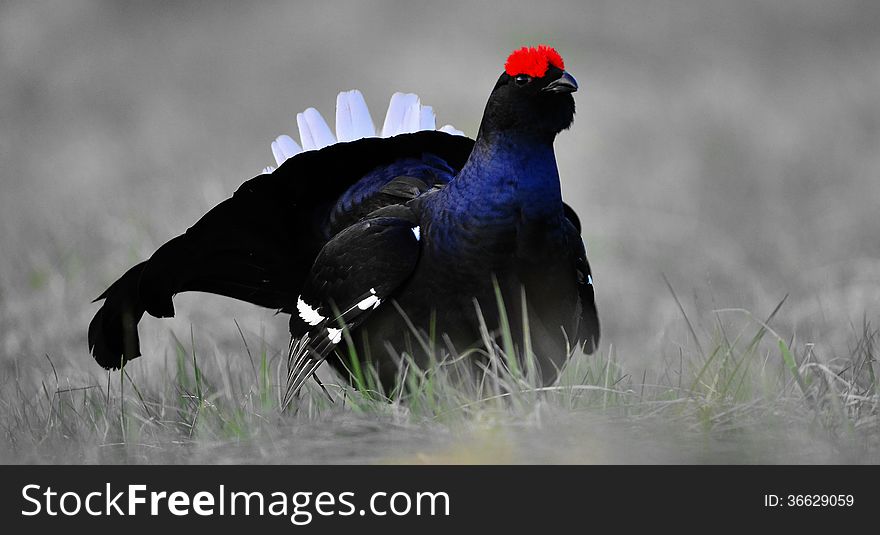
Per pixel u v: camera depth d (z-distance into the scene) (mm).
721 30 54938
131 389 17734
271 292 17969
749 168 35969
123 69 51000
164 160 38781
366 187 17297
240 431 14664
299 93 49688
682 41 53844
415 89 48656
